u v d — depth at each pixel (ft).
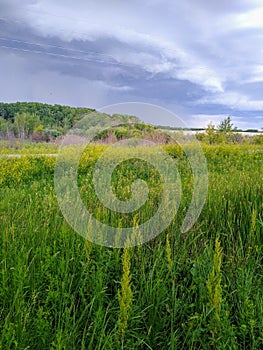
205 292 7.69
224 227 10.94
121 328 6.41
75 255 9.00
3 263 8.08
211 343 6.46
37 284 7.82
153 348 6.95
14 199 14.57
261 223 10.30
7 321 6.49
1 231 9.95
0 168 23.40
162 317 7.66
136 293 8.08
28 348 6.39
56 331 6.59
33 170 24.27
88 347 6.43
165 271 8.70
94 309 7.45
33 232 9.88
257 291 8.11
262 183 13.32
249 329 6.91
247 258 9.08
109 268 8.88
